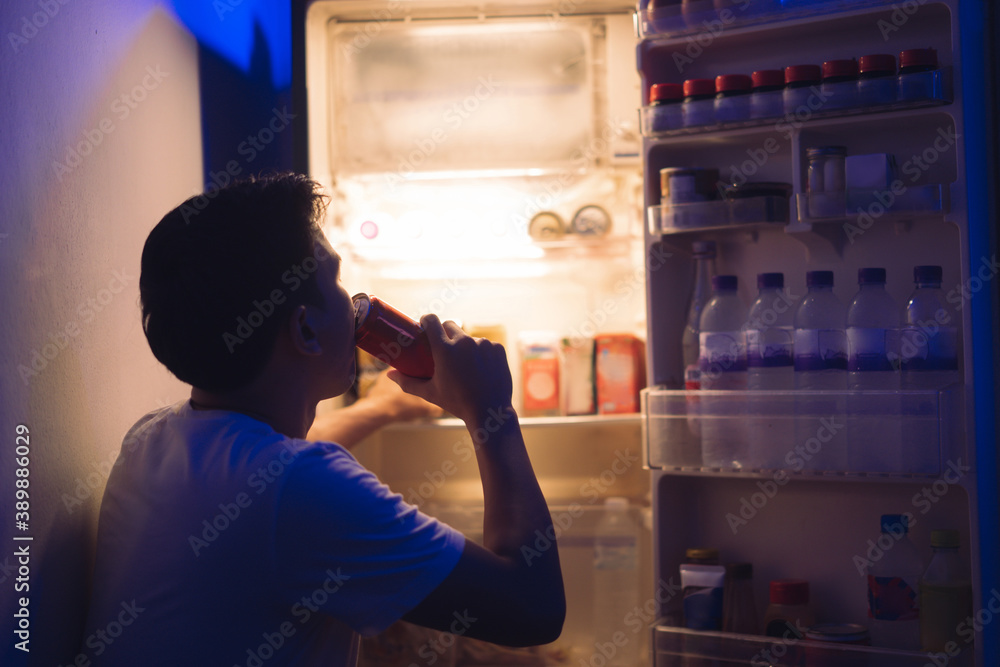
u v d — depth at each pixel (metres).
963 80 1.41
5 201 0.85
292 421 0.93
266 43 1.85
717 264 1.62
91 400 1.04
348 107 2.04
